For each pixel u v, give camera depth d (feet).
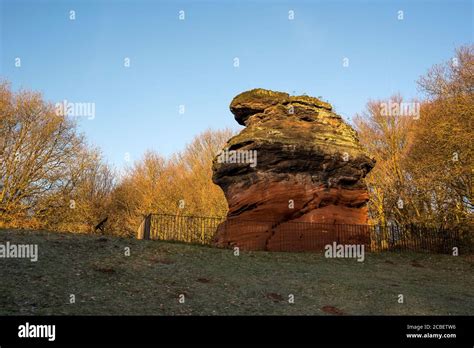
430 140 82.89
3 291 30.35
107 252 45.57
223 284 39.70
